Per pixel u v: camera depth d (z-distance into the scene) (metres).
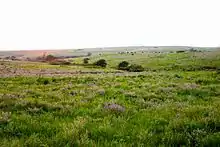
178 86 20.20
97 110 10.70
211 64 65.94
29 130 7.71
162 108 11.12
